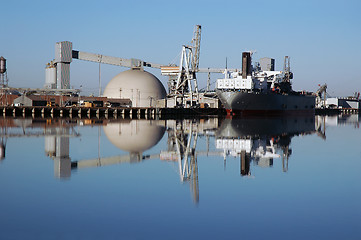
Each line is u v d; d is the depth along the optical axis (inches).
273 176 949.2
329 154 1362.0
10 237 531.2
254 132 2348.7
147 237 533.6
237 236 537.6
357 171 1024.2
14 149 1406.3
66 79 7293.3
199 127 2760.8
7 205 670.5
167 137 1987.0
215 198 729.6
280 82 5674.2
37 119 3533.5
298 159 1242.6
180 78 5570.9
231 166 1096.2
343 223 591.8
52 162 1120.2
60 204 679.7
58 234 543.5
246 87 4650.6
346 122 3818.9
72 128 2477.9
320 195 758.5
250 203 697.6
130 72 7647.6
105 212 636.7
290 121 3750.0
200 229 564.4
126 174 948.0
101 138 1861.5
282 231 557.6
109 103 6215.6
